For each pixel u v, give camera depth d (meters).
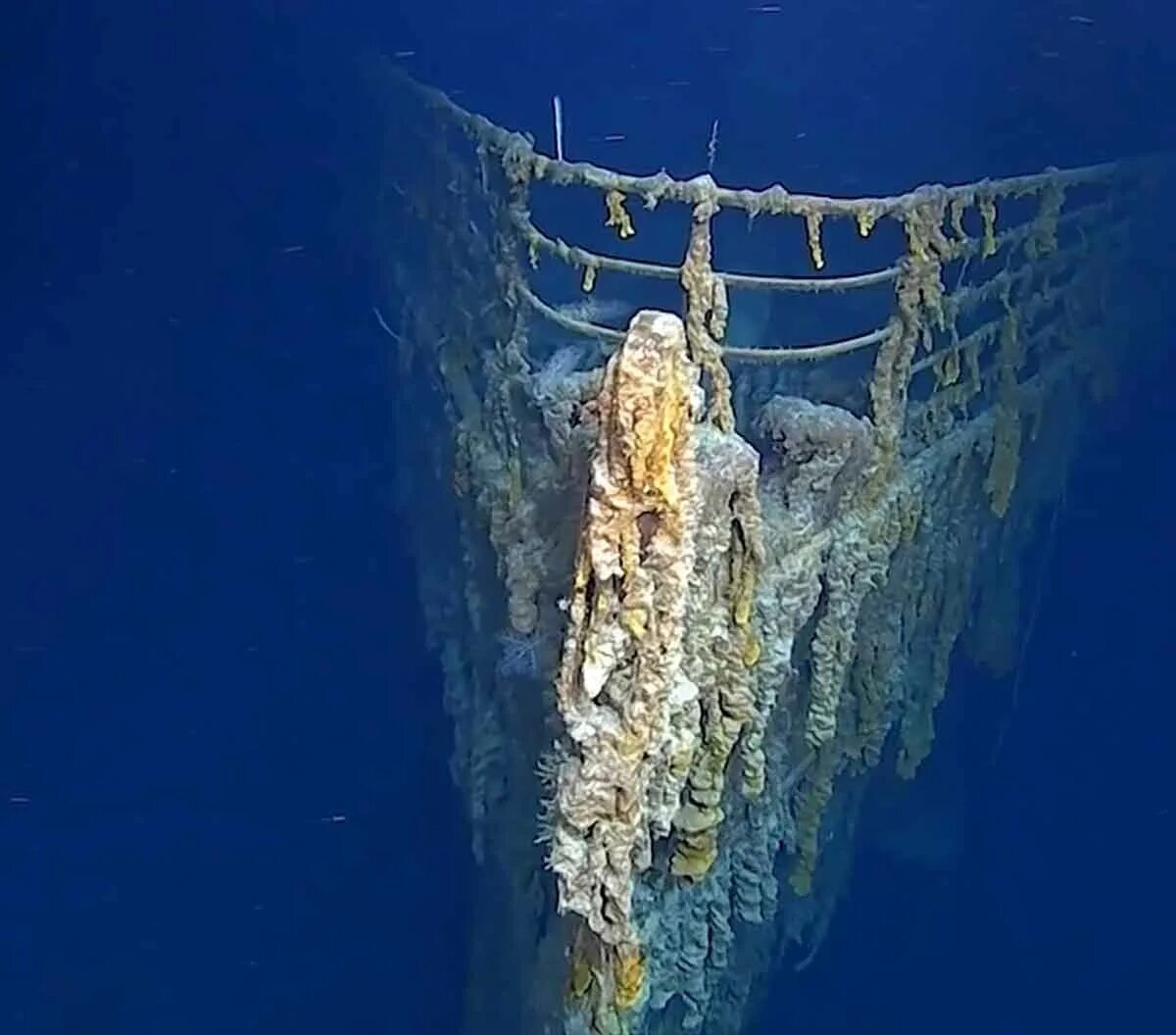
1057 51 6.93
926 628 5.64
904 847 6.55
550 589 4.75
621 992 4.47
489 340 5.14
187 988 7.24
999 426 5.48
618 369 3.56
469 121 4.92
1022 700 6.54
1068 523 6.29
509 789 5.30
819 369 5.15
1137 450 6.23
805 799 5.40
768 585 4.59
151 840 7.38
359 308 6.81
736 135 7.30
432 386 5.71
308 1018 7.08
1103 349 5.92
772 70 7.35
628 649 3.86
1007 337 5.43
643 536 3.76
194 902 7.36
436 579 5.90
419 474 6.02
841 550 4.82
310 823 7.30
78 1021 7.13
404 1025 6.96
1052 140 7.01
